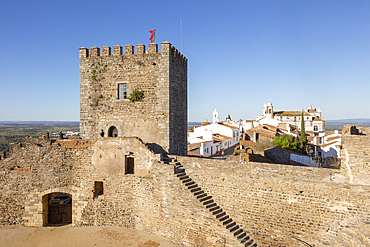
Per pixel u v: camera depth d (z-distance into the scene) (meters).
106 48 26.89
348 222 16.25
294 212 17.86
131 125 26.34
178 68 28.53
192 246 19.83
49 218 25.06
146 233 22.09
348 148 16.52
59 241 21.03
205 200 20.25
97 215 23.70
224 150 68.31
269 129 75.31
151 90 25.89
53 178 24.14
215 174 20.77
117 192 23.33
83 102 27.53
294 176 17.94
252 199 19.27
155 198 21.89
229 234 18.31
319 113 128.88
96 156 23.83
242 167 19.75
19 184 24.14
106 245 20.25
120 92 26.83
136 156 22.89
